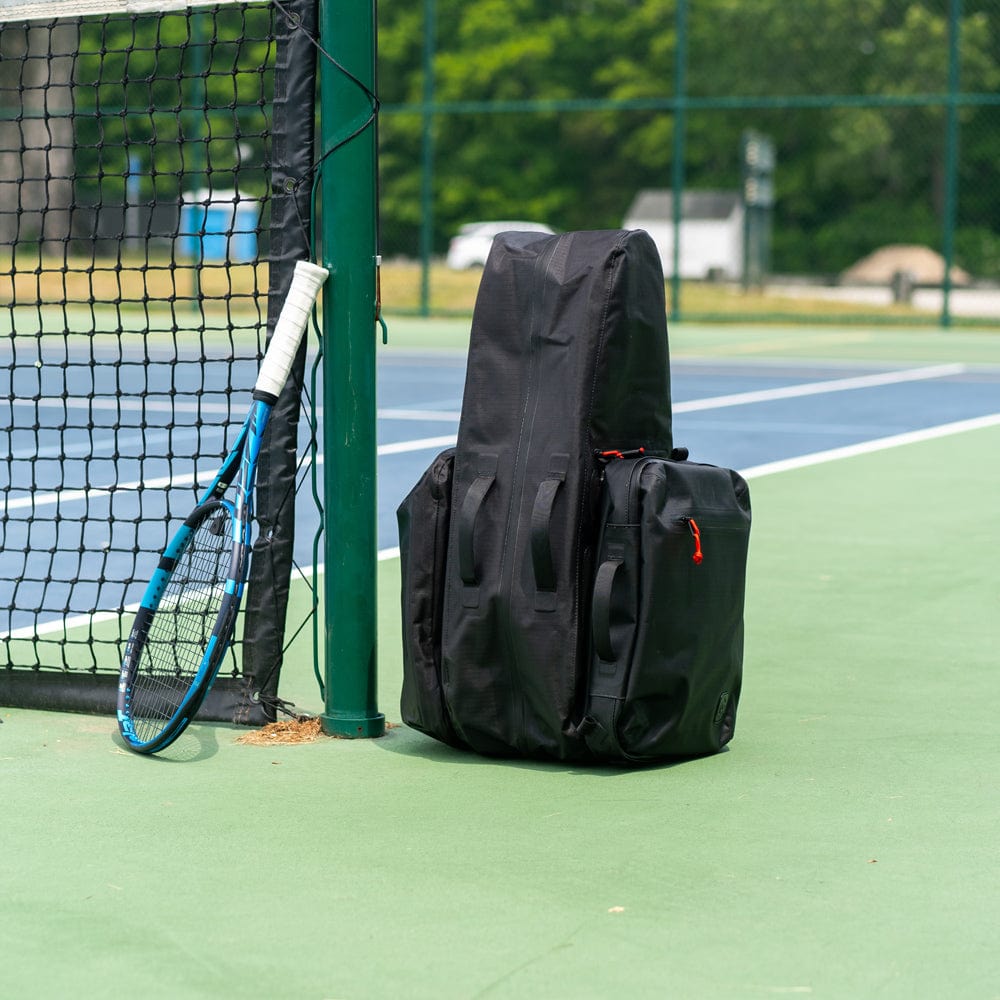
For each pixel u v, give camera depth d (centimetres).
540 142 5438
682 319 3120
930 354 2386
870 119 4912
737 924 354
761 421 1509
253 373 2009
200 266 541
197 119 3147
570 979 324
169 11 539
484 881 379
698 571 459
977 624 685
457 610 471
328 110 491
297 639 650
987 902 367
